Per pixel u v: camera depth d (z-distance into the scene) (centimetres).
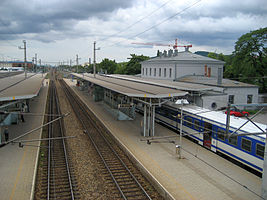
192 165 1517
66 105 3797
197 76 3947
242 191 1210
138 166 1507
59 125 2519
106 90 3534
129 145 1867
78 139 2055
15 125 2469
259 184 1290
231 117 1811
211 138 1772
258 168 1376
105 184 1272
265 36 3869
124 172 1423
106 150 1795
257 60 4088
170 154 1700
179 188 1223
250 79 4147
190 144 1938
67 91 5838
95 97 4169
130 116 2775
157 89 2250
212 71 4212
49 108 3528
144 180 1323
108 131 2275
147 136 2120
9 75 5509
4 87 2417
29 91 2053
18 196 1120
